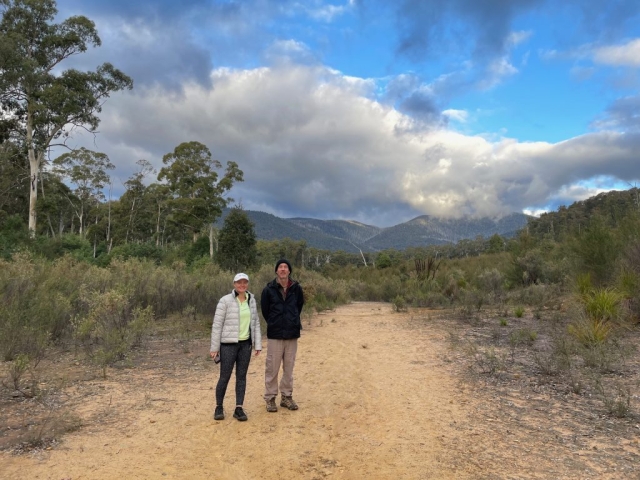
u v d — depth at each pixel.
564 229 18.12
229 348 5.60
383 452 4.46
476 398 6.20
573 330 9.09
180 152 60.84
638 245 12.12
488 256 33.91
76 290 12.48
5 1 38.09
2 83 35.72
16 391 6.46
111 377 7.52
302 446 4.67
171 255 43.53
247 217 41.19
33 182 39.69
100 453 4.45
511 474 3.87
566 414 5.38
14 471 3.99
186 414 5.72
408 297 22.23
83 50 40.84
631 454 4.19
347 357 9.43
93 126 41.91
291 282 6.04
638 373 6.86
